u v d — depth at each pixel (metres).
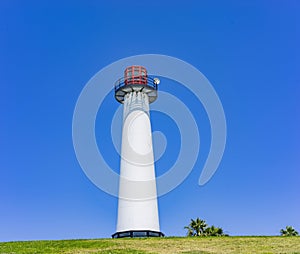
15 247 30.91
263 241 32.84
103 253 27.59
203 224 54.25
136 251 28.48
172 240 33.84
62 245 31.66
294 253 27.12
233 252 28.05
